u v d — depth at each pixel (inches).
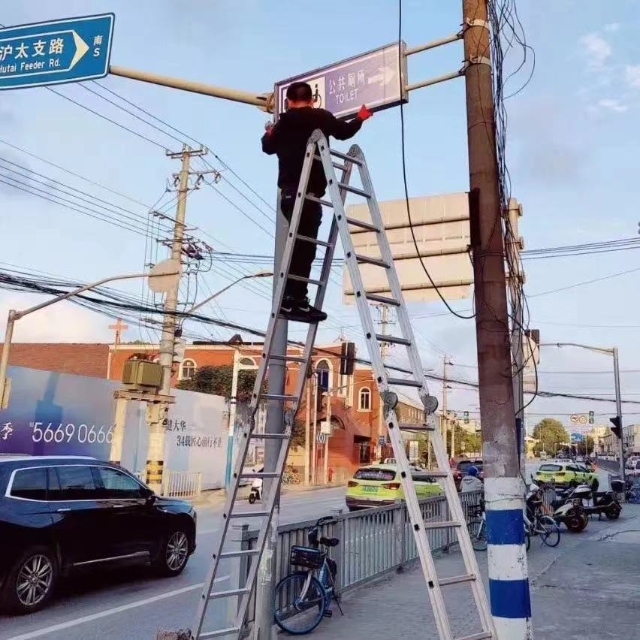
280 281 195.9
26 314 698.2
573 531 676.1
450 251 312.3
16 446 847.1
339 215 176.2
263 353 202.7
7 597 312.7
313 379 1673.2
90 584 391.9
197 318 813.9
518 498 202.1
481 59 231.6
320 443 1744.6
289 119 200.8
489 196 222.1
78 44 286.2
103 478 383.6
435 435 170.2
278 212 262.7
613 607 332.8
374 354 160.6
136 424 1052.5
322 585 292.8
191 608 337.7
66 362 1776.6
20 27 292.8
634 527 727.7
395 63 261.3
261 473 224.2
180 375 1813.5
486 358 211.8
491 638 155.1
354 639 270.7
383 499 779.4
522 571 197.5
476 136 226.5
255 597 236.8
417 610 316.5
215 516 767.7
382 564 393.1
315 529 308.0
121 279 689.6
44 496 343.6
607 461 3164.4
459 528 162.1
